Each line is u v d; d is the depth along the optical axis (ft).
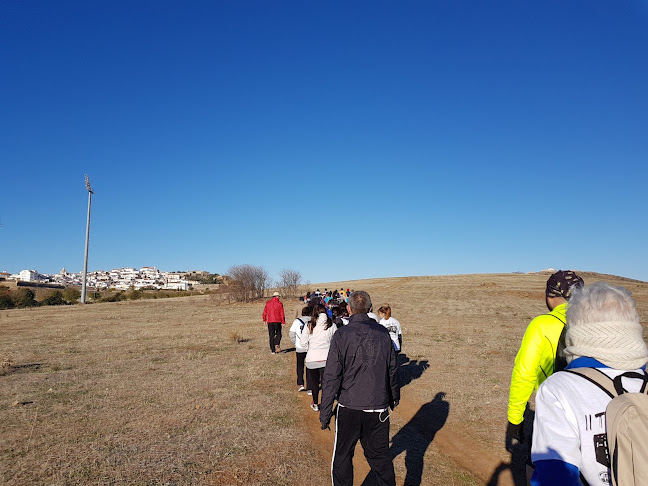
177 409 26.11
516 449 20.43
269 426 23.08
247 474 17.11
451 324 80.43
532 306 122.42
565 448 5.64
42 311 130.52
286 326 81.76
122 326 83.05
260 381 34.09
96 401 27.91
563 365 10.41
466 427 23.54
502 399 29.01
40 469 17.17
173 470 17.26
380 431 13.76
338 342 13.97
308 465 18.22
